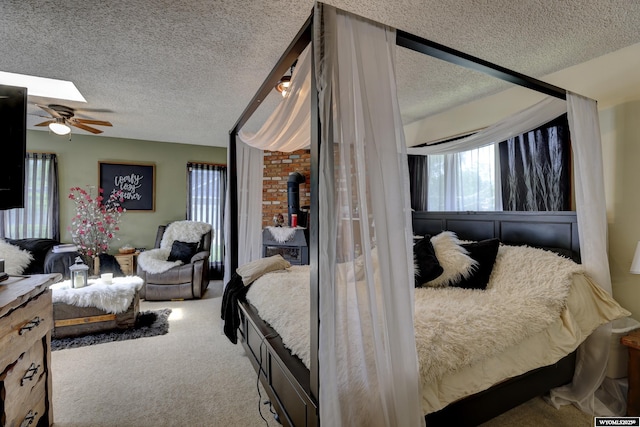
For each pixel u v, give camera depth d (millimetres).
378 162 1238
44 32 2066
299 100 2113
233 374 2445
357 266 1216
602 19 1869
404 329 1249
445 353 1465
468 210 3271
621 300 2236
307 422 1354
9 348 1388
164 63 2508
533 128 2643
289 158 5371
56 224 4836
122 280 3561
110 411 1977
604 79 2305
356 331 1219
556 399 2068
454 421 1558
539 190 2666
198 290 4469
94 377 2383
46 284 1692
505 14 1830
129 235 5363
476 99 3203
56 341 2980
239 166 3645
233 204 3584
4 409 1339
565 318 1922
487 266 2400
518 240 2688
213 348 2908
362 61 1251
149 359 2682
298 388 1426
